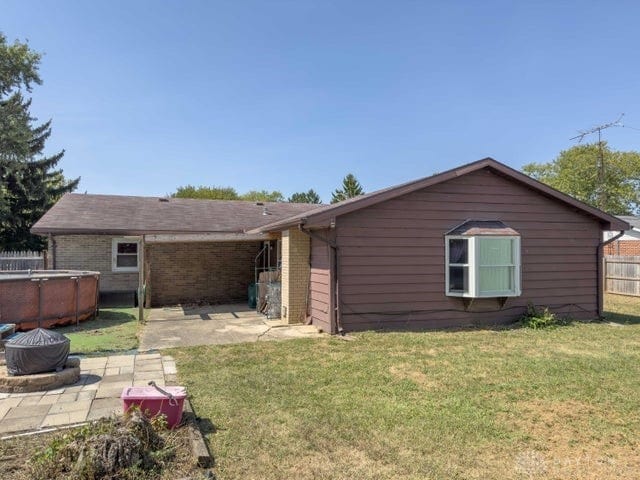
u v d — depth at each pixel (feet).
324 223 27.37
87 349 23.65
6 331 23.29
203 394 15.90
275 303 35.96
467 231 29.76
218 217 51.70
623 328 29.63
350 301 28.19
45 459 9.91
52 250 44.39
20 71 79.97
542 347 23.72
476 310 30.86
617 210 125.39
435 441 12.19
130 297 45.24
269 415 13.93
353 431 12.78
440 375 18.39
